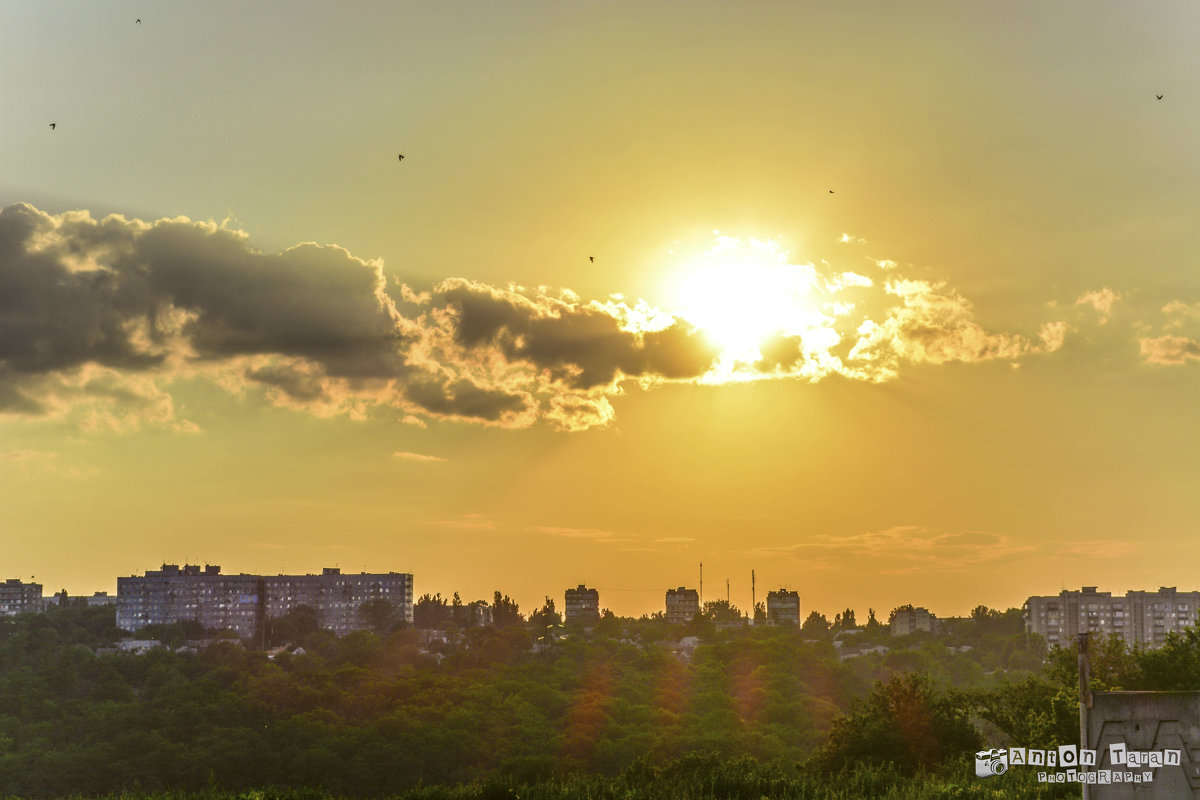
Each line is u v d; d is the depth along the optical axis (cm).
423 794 6397
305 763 13700
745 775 6400
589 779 7006
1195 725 3109
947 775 6366
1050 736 6072
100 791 13400
